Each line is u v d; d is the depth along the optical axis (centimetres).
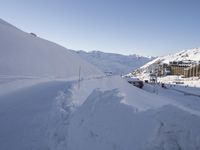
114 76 4409
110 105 761
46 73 3444
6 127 1021
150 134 577
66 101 1226
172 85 8438
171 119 592
